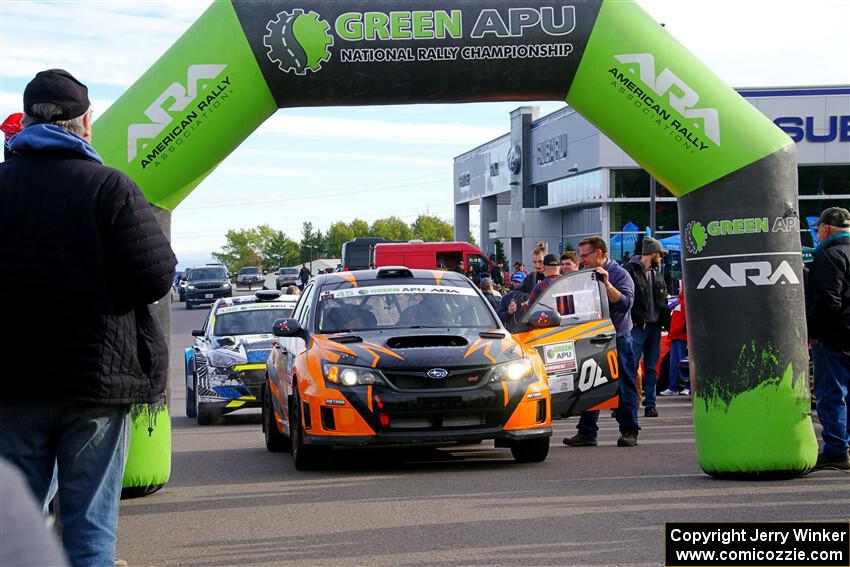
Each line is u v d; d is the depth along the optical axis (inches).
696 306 503.2
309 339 593.3
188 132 502.0
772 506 429.1
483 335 580.1
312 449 561.0
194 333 997.8
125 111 501.7
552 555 355.3
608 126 518.6
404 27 501.7
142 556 370.0
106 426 246.8
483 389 534.0
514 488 488.1
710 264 497.4
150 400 254.8
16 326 240.4
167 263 253.1
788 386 491.5
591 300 645.9
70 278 242.7
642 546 365.7
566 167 3073.3
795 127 2522.1
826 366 514.6
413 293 629.6
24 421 241.3
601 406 639.8
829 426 517.0
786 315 492.7
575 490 478.9
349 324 604.7
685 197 508.4
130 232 246.8
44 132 249.6
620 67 504.7
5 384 239.5
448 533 392.5
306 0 506.0
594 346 637.3
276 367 657.0
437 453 633.0
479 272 2474.2
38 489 246.4
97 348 243.3
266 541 389.4
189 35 506.9
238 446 717.3
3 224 244.1
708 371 498.9
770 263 491.8
